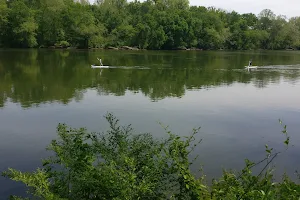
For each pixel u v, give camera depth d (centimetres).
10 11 6881
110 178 514
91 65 3953
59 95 2178
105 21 8325
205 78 3098
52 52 6116
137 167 579
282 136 1407
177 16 8744
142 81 2841
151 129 1452
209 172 1043
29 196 873
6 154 1186
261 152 1228
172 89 2470
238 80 2998
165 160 602
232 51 8644
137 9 9475
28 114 1691
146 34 8231
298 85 2734
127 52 6875
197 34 9238
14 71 3359
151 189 547
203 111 1788
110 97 2123
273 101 2073
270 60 5475
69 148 602
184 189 568
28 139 1333
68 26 7581
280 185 536
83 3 8825
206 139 1349
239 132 1445
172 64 4419
